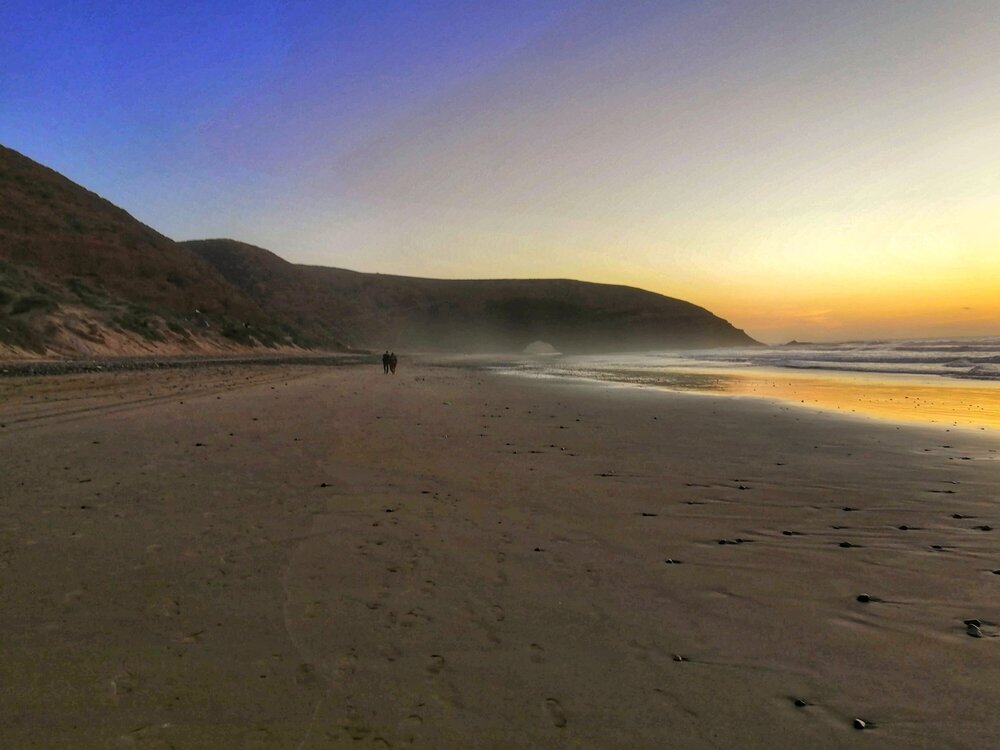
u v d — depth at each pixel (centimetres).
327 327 13112
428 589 473
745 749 289
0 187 5662
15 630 389
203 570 498
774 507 720
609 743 293
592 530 630
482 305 16012
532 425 1393
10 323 3438
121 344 4178
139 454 941
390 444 1100
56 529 588
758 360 5881
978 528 639
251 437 1126
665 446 1124
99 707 310
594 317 15950
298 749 283
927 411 1703
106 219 6462
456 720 309
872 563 541
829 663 370
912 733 302
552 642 393
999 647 389
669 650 385
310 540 580
